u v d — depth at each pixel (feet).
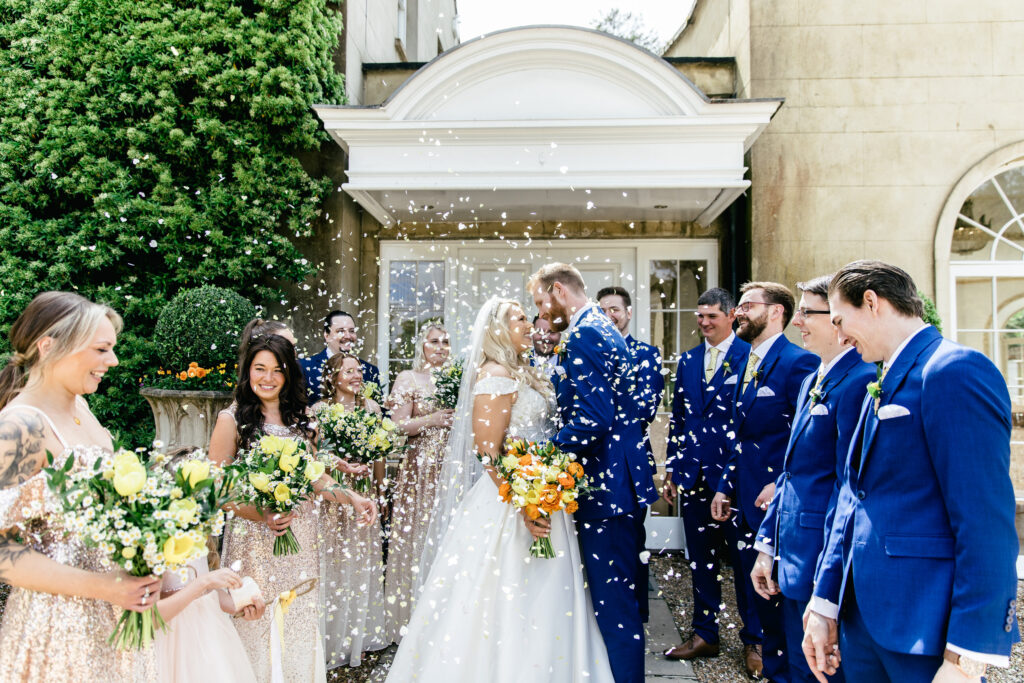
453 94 14.75
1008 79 15.60
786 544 7.26
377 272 17.58
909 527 5.36
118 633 5.32
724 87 17.04
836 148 15.80
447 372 11.05
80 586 5.16
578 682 7.93
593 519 8.35
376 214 16.43
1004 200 16.05
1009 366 16.03
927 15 15.74
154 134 15.30
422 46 26.03
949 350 5.39
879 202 15.74
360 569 10.35
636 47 14.15
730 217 17.22
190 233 15.39
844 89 15.80
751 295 10.18
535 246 17.46
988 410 5.08
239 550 7.82
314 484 8.43
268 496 7.39
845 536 5.98
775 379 9.77
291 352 8.48
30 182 15.35
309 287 14.93
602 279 17.53
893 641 5.22
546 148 14.44
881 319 5.79
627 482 8.39
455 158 14.55
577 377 8.25
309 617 8.34
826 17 15.84
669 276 17.44
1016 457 15.90
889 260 15.69
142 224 15.11
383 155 14.66
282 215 16.21
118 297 15.19
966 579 4.90
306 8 15.23
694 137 14.29
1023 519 15.58
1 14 15.85
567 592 8.19
